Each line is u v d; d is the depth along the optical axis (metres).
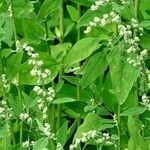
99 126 0.68
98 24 0.65
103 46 0.78
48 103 0.66
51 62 0.72
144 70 0.65
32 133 0.72
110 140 0.68
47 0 0.70
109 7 0.65
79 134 0.68
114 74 0.63
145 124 0.73
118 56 0.63
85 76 0.66
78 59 0.68
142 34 0.66
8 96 0.74
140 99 0.74
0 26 0.73
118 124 0.69
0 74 0.70
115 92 0.63
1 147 0.70
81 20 0.65
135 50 0.63
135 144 0.66
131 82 0.63
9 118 0.68
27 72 0.71
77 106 0.79
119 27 0.64
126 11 0.63
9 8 0.75
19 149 0.68
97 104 0.75
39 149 0.59
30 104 0.69
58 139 0.64
